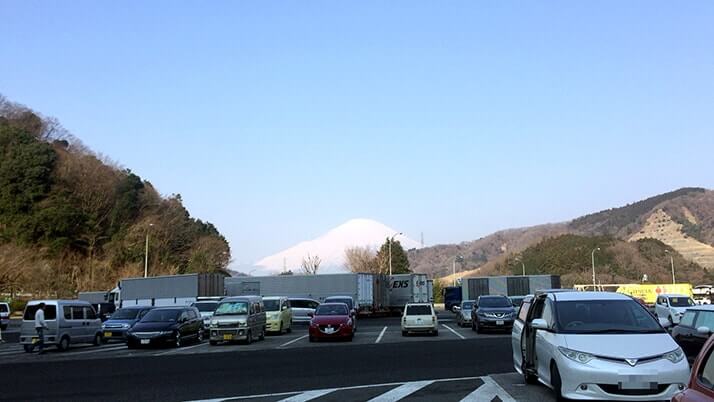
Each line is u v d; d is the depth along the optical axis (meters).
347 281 51.03
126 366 18.14
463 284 57.66
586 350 10.07
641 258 129.12
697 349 13.88
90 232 82.06
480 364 17.45
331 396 12.05
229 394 12.45
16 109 97.69
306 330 36.75
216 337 26.05
